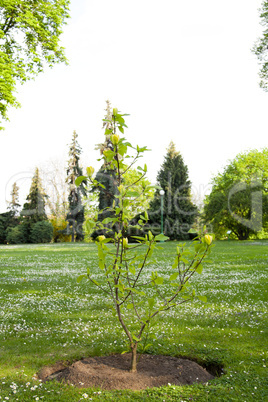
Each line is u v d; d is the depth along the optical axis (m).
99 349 4.57
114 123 3.55
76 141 47.28
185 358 4.33
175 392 3.28
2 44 15.88
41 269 14.48
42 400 3.14
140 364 4.03
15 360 4.27
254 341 4.84
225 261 16.77
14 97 13.30
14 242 47.81
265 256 18.92
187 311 6.75
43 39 15.98
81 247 32.91
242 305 7.25
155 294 8.65
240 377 3.65
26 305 7.57
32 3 15.75
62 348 4.68
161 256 19.88
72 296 8.57
